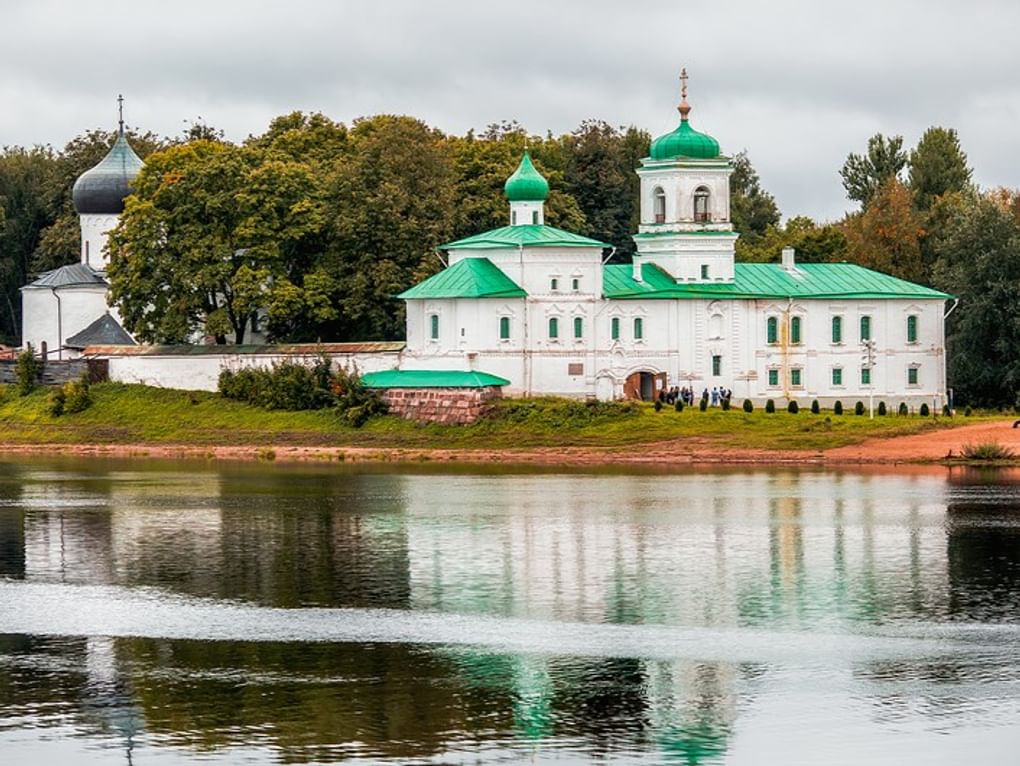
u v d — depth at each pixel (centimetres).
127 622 16625
